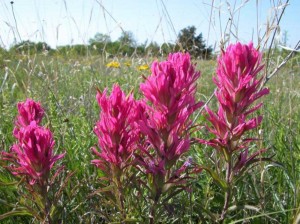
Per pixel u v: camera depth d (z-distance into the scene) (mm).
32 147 256
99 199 316
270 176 370
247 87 262
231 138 270
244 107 269
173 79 238
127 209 281
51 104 440
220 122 270
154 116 245
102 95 255
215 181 268
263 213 284
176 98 239
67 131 437
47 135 264
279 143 410
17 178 298
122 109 251
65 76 772
